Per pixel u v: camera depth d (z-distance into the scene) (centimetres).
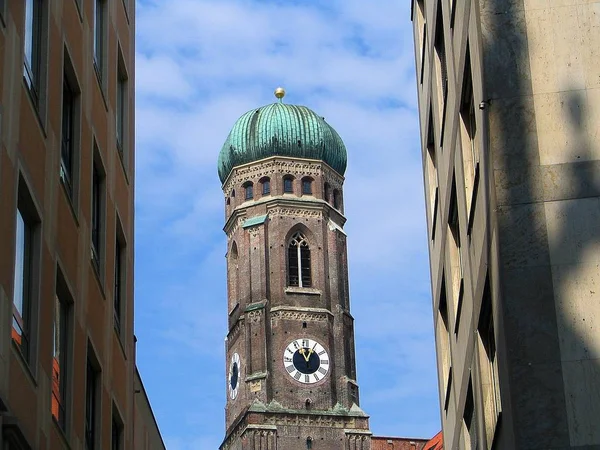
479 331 3666
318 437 17438
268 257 18212
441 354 4869
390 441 18275
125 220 5016
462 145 3850
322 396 17625
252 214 18538
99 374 4381
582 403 3105
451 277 4344
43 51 3731
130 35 5341
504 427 3278
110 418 4512
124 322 4894
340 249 18550
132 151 5247
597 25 3362
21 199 3444
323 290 18125
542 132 3300
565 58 3347
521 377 3136
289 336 17800
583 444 3077
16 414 3212
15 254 3297
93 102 4459
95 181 4562
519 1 3391
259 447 17262
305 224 18438
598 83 3325
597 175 3266
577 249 3219
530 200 3259
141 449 5312
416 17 5422
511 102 3319
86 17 4388
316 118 19025
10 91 3297
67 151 4084
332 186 18988
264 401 17438
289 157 18738
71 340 3931
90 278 4272
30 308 3494
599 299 3180
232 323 18362
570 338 3155
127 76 5197
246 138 18862
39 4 3762
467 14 3641
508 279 3209
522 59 3347
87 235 4234
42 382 3506
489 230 3378
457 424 4375
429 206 5125
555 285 3195
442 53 4509
